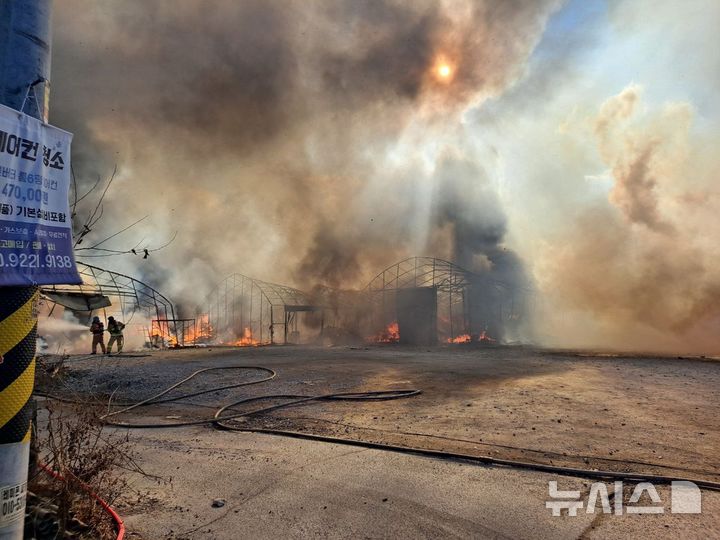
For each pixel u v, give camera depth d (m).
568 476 4.71
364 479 4.70
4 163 2.57
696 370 13.00
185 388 10.54
